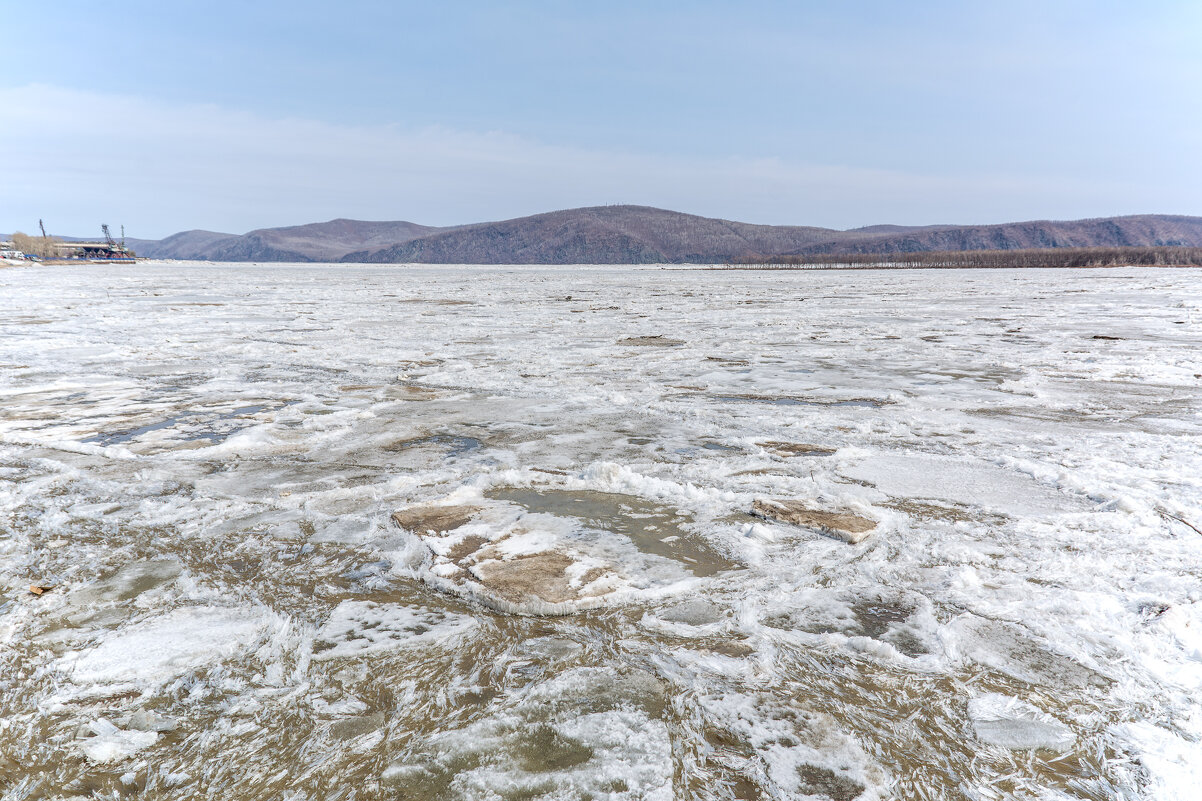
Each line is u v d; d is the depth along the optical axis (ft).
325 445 20.67
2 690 8.63
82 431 22.39
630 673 8.95
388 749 7.50
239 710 8.21
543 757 7.37
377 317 67.26
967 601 10.76
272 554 12.75
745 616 10.33
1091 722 7.92
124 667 9.09
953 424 23.22
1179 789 6.79
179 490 16.43
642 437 21.50
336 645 9.64
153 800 6.77
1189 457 18.80
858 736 7.73
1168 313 67.31
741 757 7.39
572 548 12.82
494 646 9.59
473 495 15.94
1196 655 9.17
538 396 28.40
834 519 14.01
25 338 48.83
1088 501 15.34
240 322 61.46
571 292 116.16
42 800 6.77
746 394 28.84
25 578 11.79
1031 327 55.93
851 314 70.08
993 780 7.01
